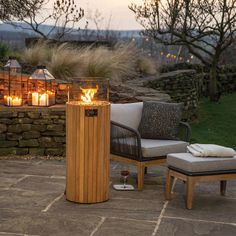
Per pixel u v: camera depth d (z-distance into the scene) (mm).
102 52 8609
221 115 11195
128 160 4578
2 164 5422
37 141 5840
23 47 9875
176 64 12359
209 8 11461
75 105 4027
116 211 3949
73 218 3781
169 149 4566
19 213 3879
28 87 6051
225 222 3748
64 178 4906
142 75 9953
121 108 4906
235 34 12703
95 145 4062
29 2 9047
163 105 4938
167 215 3873
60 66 7633
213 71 12742
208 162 3994
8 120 5758
